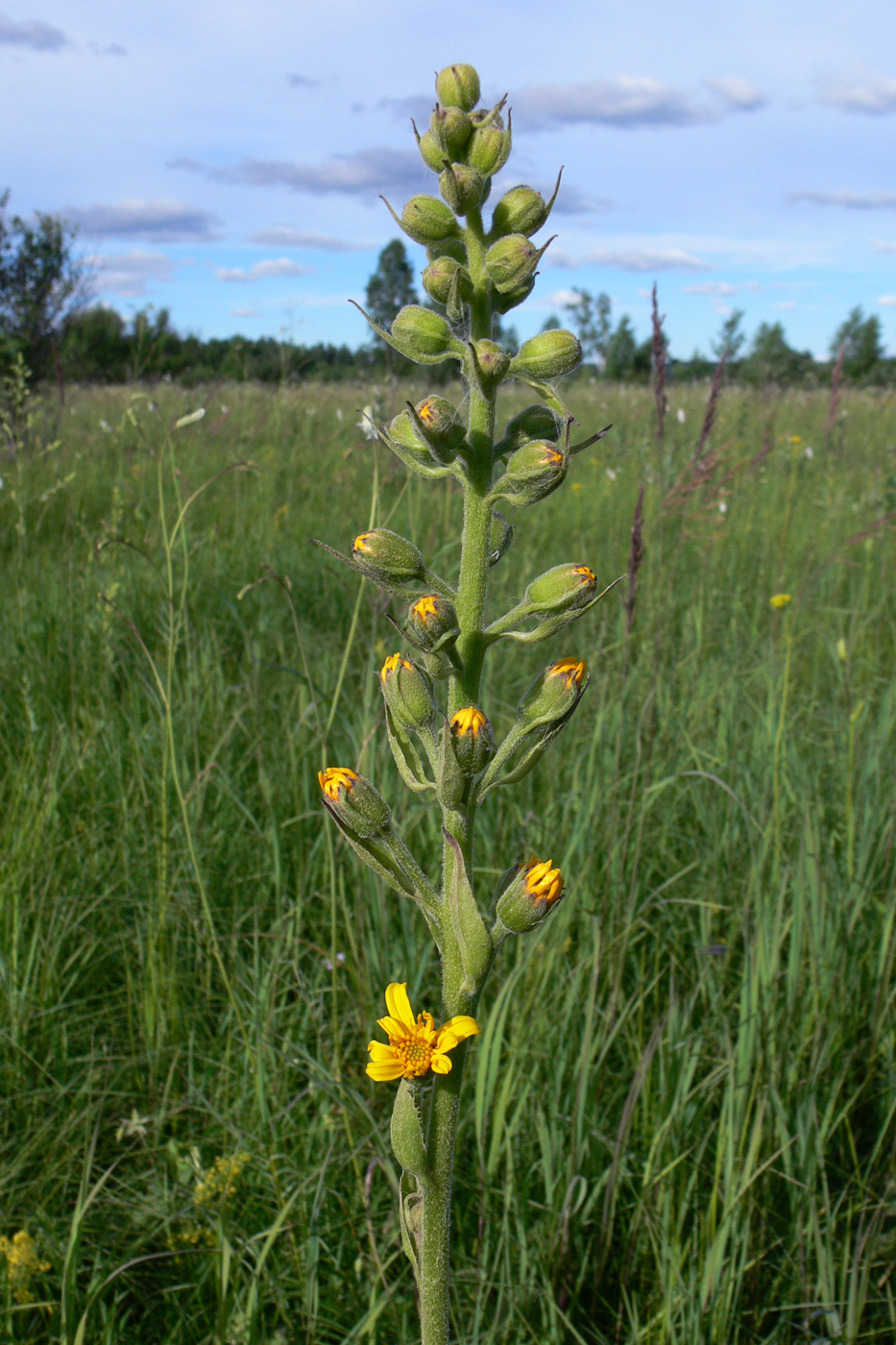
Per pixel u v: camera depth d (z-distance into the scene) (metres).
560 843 3.40
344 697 4.25
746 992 2.70
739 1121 2.40
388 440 1.69
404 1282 2.22
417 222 1.66
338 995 3.00
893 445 9.44
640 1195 2.32
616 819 3.11
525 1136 2.53
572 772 3.82
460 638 1.61
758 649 5.02
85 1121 2.38
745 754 3.95
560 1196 2.35
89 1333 2.07
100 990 3.09
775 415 10.74
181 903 3.16
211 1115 2.64
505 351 1.56
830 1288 2.14
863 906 3.11
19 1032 2.71
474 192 1.59
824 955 2.86
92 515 6.80
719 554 6.34
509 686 4.40
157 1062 2.72
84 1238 2.26
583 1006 2.82
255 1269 2.11
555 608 1.57
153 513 6.35
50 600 5.13
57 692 4.39
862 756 3.90
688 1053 2.57
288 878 3.48
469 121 1.65
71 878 3.35
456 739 1.46
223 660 4.78
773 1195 2.46
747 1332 2.21
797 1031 2.71
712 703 4.40
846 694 3.93
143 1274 2.25
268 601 5.30
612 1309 2.25
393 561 1.60
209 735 4.03
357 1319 2.18
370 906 3.18
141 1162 2.50
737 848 3.48
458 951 1.52
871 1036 2.71
